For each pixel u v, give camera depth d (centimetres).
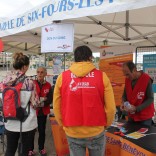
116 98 510
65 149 408
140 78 366
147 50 550
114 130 322
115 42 682
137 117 365
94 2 241
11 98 299
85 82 246
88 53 254
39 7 302
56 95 263
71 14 262
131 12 461
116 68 528
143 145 260
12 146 314
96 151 255
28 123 307
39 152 464
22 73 316
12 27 350
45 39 319
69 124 249
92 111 245
